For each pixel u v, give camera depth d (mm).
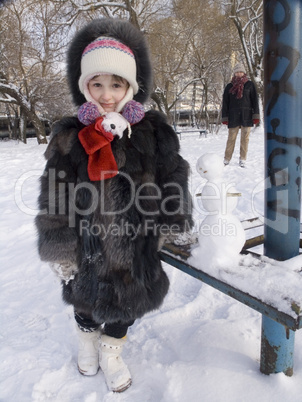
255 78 17047
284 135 1266
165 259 1571
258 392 1415
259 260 1371
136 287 1431
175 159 1531
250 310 2035
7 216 4242
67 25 15453
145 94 1714
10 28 16672
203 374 1533
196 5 19578
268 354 1457
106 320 1448
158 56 19484
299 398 1370
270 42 1222
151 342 1829
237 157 7492
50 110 20266
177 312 2062
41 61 17625
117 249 1398
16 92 17141
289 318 1048
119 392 1545
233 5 17031
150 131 1494
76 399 1536
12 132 25547
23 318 2123
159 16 18391
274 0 1181
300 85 1233
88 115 1439
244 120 6090
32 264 2863
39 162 8836
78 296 1478
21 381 1634
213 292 2252
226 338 1765
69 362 1745
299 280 1183
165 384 1530
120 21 1574
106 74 1463
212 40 21812
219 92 28172
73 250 1423
